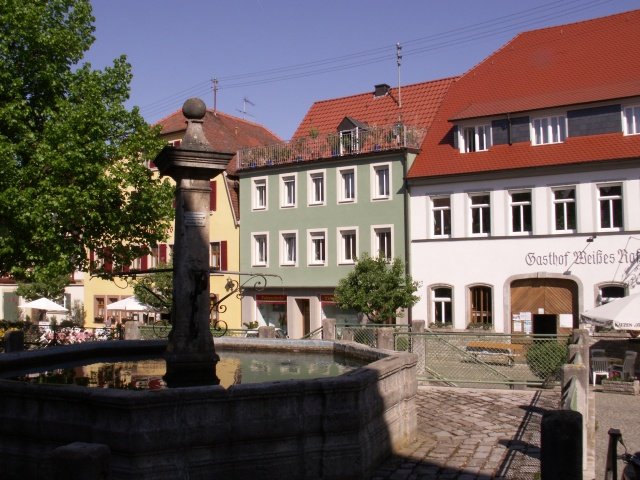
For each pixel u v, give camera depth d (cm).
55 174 2342
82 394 698
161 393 684
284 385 737
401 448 959
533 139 3169
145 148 2631
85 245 2558
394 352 1067
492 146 3269
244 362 1300
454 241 3300
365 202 3612
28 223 2259
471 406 1345
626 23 3475
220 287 4209
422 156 3488
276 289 3953
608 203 2956
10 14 2353
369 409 815
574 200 3017
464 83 3759
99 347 1320
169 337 982
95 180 2400
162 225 2675
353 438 771
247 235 4100
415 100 4006
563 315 3025
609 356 2533
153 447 675
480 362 1684
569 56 3475
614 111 2978
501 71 3662
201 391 700
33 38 2408
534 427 1131
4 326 2894
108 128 2500
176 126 4356
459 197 3294
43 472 466
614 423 1385
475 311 3253
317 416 755
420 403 1380
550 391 1553
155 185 2667
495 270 3181
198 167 984
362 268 3172
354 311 3672
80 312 4778
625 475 804
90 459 452
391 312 3138
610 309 2208
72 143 2323
